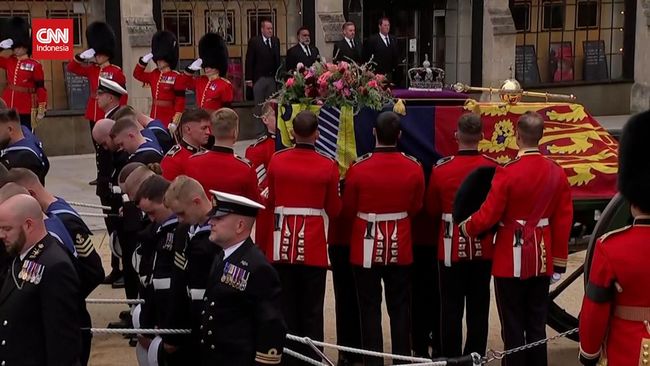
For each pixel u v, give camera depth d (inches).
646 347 435.5
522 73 1793.8
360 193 611.5
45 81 1439.5
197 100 1195.3
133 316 581.9
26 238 442.3
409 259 621.0
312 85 645.9
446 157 636.7
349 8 1668.3
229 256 462.0
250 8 1563.7
